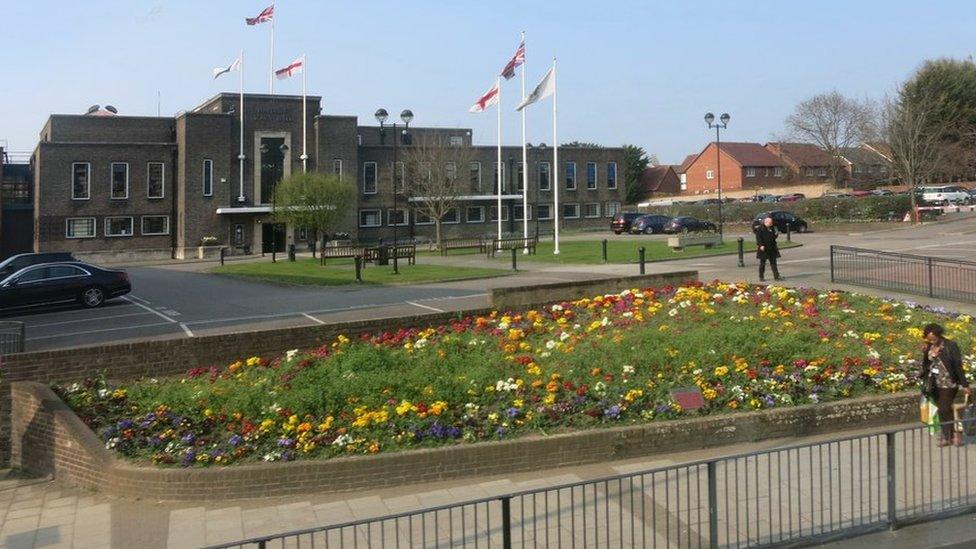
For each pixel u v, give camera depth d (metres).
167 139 59.56
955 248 32.66
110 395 12.10
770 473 7.64
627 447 9.98
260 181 56.84
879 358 12.47
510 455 9.59
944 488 8.34
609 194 72.75
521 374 11.87
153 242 55.59
